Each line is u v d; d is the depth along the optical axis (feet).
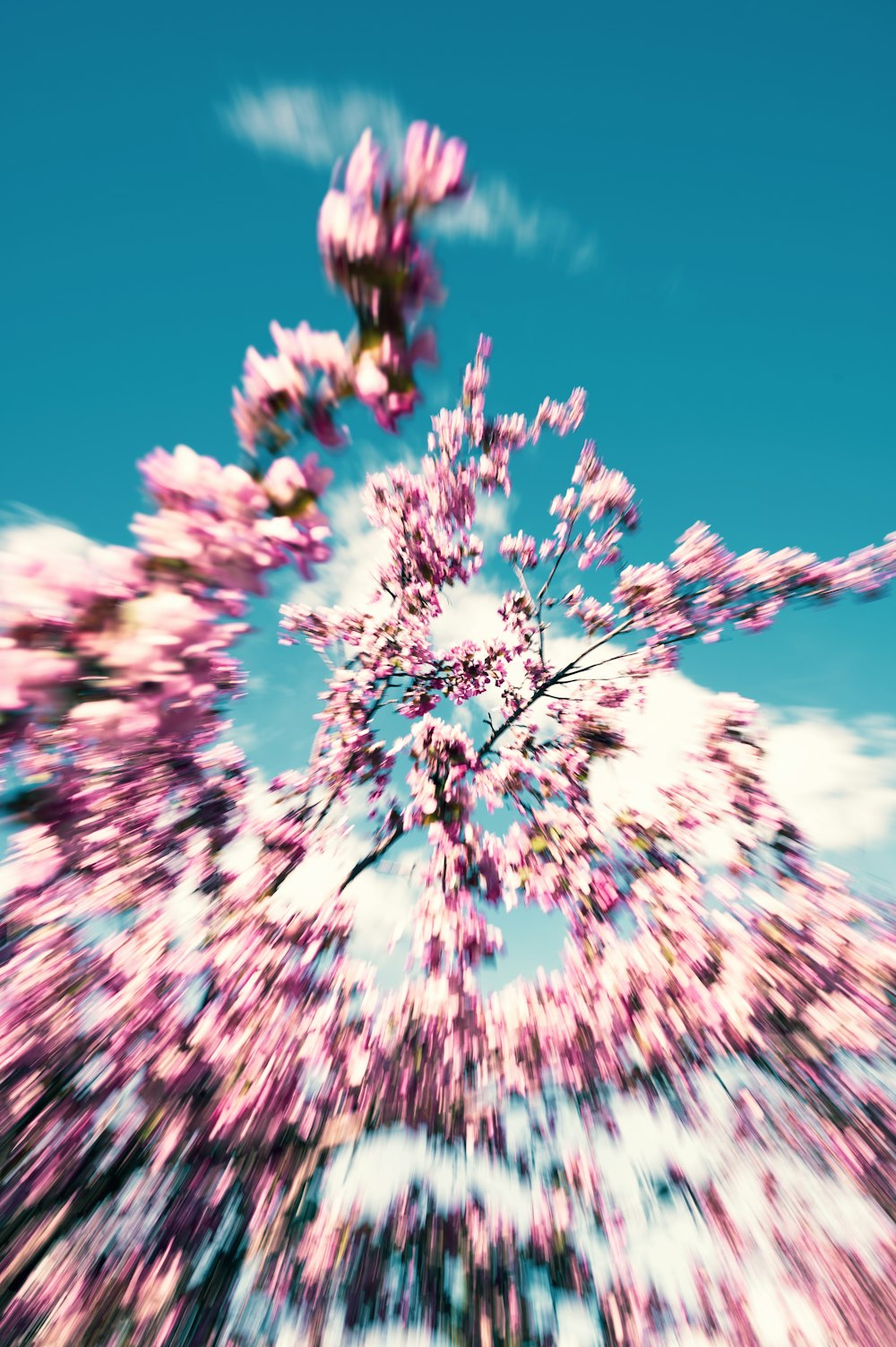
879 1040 19.16
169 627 6.09
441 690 25.14
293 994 18.89
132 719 6.23
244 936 18.81
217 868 20.02
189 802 18.13
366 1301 18.25
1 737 6.08
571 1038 22.18
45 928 16.42
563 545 27.76
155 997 17.08
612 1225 21.08
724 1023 20.29
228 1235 16.98
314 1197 18.35
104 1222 15.51
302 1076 18.25
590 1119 22.03
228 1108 16.52
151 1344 14.71
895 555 22.74
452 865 22.16
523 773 24.26
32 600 5.91
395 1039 21.16
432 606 25.59
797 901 21.34
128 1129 15.51
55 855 13.00
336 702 24.58
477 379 25.94
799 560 23.95
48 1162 14.74
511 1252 20.27
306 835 21.67
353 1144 18.52
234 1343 16.02
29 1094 15.07
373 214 5.79
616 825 23.03
